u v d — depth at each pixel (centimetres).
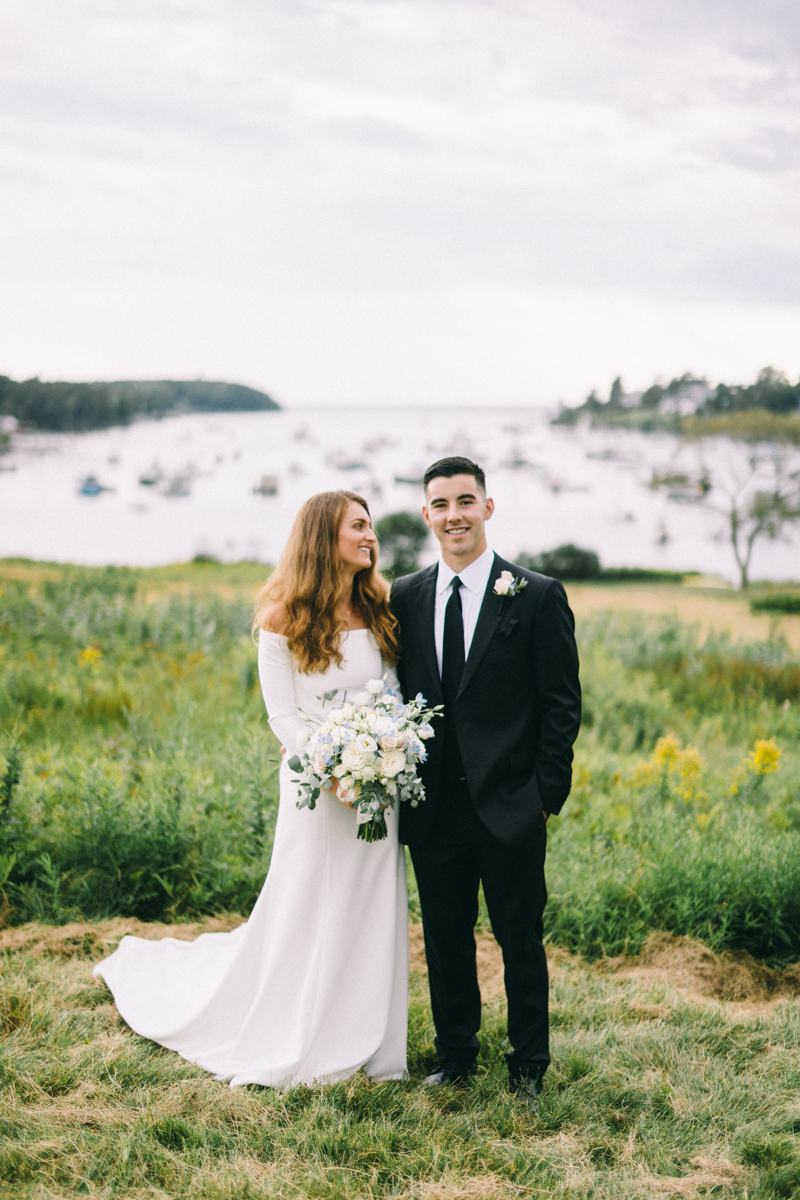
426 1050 331
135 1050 316
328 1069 304
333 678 320
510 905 300
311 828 316
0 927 414
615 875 450
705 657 1133
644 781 595
